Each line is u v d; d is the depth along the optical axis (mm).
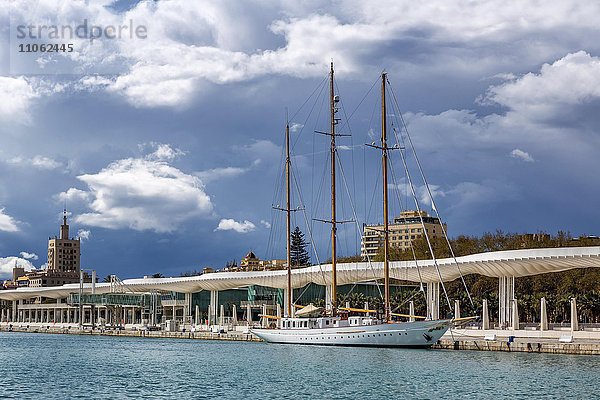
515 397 55500
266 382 65062
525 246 152000
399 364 76312
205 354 97500
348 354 87312
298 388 61062
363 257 175000
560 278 135250
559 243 148125
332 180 109688
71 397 58375
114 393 60312
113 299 194125
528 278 138500
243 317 179875
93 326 191750
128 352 105188
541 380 63406
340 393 58188
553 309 132875
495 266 101250
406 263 112938
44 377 72250
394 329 92938
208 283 157625
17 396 59125
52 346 123438
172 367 80312
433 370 70938
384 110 103562
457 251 160625
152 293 179250
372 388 60406
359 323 97438
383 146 102938
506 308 103812
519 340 93312
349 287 153750
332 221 108812
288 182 122312
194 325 159000
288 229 121188
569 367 71812
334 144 109938
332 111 110500
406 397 56000
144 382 67250
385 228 101688
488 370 70312
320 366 76188
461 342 92438
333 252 108312
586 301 125625
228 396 57656
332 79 111000
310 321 104250
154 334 157500
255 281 147250
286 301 141750
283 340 106312
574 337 91438
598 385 60469
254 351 97750
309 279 133250
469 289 144500
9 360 92750
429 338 90938
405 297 144875
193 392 60125
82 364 86000
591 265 94625
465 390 58781
